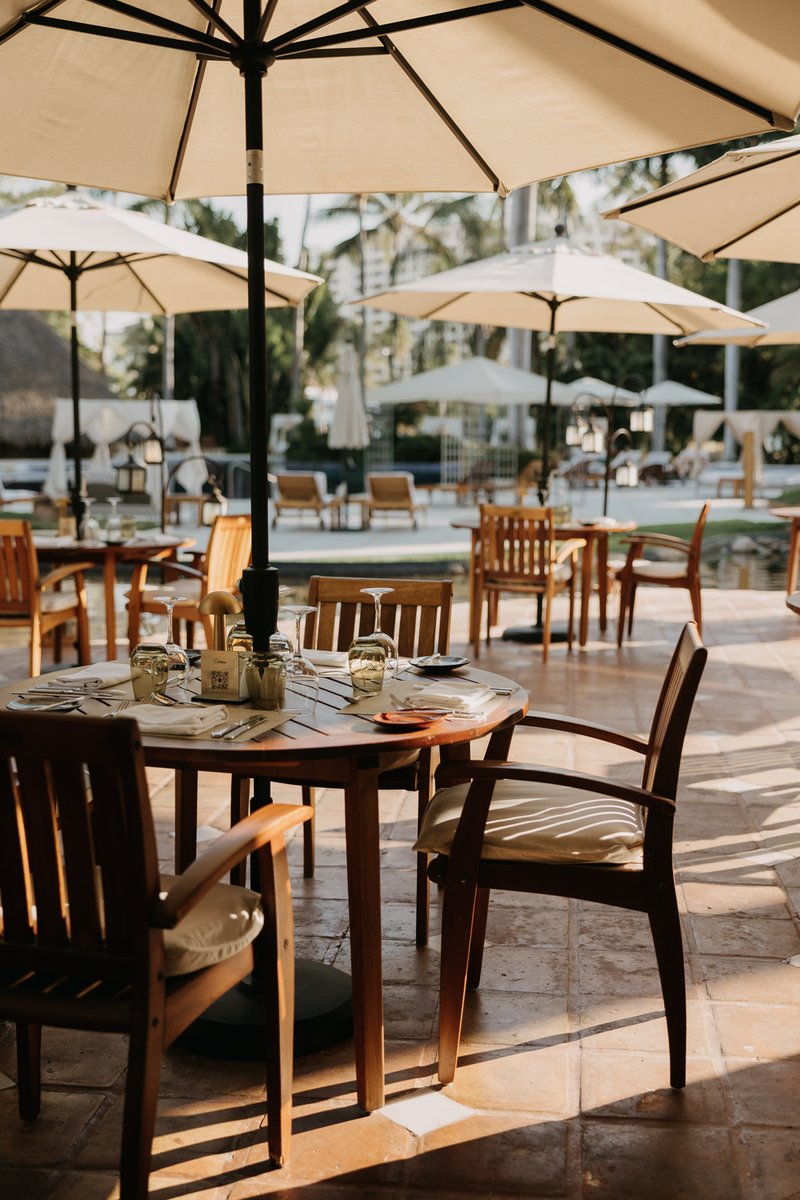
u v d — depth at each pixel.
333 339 40.56
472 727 2.55
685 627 2.95
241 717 2.62
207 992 2.11
